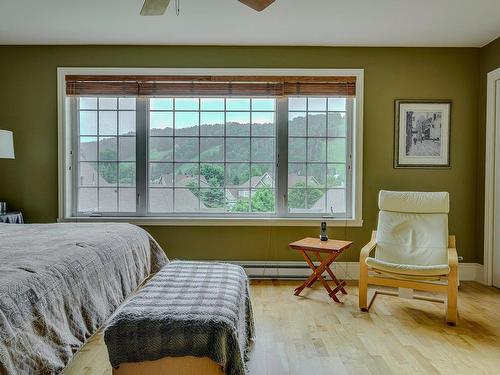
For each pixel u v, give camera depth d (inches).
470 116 158.4
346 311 120.1
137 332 63.7
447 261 121.0
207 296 74.1
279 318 113.7
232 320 66.0
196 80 156.3
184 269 92.7
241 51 156.6
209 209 161.5
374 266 117.1
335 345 95.3
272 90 156.6
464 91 157.9
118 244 89.4
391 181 158.7
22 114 157.2
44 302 55.4
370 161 158.7
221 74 156.3
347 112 160.1
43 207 158.1
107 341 64.2
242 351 73.4
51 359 52.9
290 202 160.7
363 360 87.4
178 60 156.8
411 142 158.2
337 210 160.7
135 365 64.8
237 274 89.8
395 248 131.7
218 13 125.2
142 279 99.0
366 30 139.9
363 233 158.9
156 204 161.0
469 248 159.3
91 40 150.9
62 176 156.9
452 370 82.7
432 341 98.0
